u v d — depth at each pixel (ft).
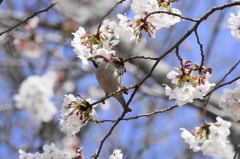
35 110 29.81
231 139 32.42
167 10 18.19
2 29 37.73
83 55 17.47
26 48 39.17
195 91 17.62
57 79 44.32
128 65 37.91
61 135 42.68
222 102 18.58
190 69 17.74
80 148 19.74
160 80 36.27
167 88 18.15
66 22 38.73
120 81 24.48
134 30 17.95
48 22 39.70
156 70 36.76
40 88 29.99
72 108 18.39
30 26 37.96
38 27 39.65
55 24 39.83
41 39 39.22
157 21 17.89
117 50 38.40
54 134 42.55
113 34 17.74
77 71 45.06
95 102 18.45
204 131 16.14
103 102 18.56
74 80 45.16
